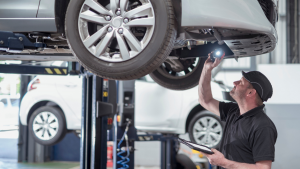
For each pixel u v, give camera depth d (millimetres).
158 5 1662
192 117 5293
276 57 7695
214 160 1703
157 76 2525
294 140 5941
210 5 1667
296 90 6473
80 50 1744
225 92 3967
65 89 5289
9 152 6871
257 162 1718
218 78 7297
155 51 1654
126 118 3875
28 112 5461
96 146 2844
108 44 1738
